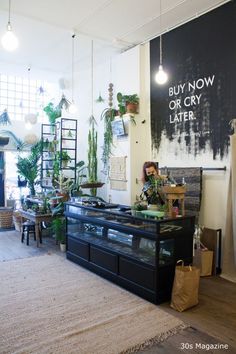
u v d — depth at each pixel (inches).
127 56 232.2
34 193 299.4
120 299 131.5
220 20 169.9
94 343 98.5
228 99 166.4
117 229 149.6
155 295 126.7
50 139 319.6
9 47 119.6
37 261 183.6
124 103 221.1
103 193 255.4
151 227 130.6
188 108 188.4
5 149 315.6
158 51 210.2
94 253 163.9
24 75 313.9
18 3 169.2
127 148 221.0
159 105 209.5
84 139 293.9
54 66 282.8
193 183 179.8
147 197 151.0
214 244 167.2
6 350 94.7
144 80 221.8
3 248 214.4
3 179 319.6
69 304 126.4
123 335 103.3
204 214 179.9
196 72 183.3
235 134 157.4
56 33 210.1
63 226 207.5
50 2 168.7
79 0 166.9
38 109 342.6
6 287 143.7
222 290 143.3
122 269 144.6
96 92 277.1
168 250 134.0
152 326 109.1
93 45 230.2
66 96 318.7
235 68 163.0
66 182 257.0
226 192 167.8
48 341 99.6
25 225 228.8
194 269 126.1
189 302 121.7
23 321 112.4
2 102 320.5
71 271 166.2
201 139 180.9
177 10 177.0
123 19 188.4
